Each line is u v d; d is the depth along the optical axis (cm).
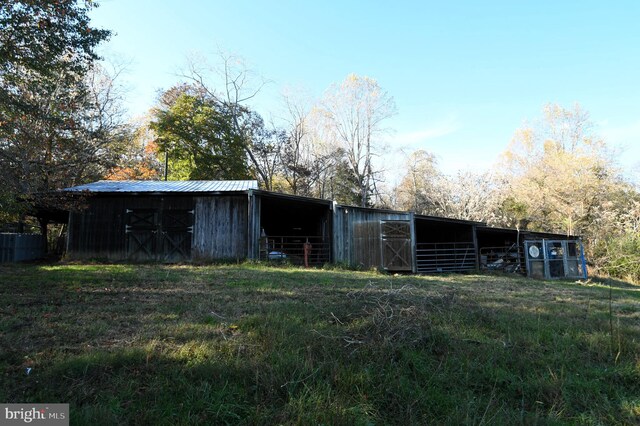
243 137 3347
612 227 2264
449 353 429
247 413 298
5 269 1048
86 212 1451
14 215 1191
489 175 3012
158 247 1438
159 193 1430
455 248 1731
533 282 1301
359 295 622
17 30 911
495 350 438
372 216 1569
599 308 746
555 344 470
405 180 3750
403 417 306
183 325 482
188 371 350
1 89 1020
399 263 1539
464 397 338
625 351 452
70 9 968
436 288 933
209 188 1506
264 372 352
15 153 1225
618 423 312
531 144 3244
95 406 286
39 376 333
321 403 308
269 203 1625
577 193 2484
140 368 354
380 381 355
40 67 990
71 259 1412
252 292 734
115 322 495
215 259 1423
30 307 563
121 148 2211
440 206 3128
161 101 3100
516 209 2970
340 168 3762
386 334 445
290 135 3744
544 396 349
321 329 476
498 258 1928
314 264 1580
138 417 279
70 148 1461
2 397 298
